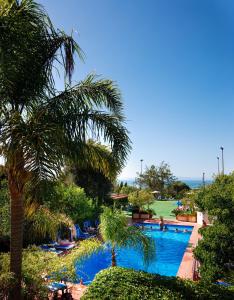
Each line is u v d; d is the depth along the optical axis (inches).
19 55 278.8
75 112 315.9
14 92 314.7
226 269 456.8
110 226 505.0
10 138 266.2
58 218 422.9
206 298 321.7
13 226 307.4
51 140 265.6
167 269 755.4
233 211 504.7
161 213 1689.2
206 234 478.0
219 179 723.4
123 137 334.3
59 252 701.9
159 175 2736.2
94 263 757.9
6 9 264.2
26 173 281.3
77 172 1119.6
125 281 338.6
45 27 315.0
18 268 307.3
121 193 1923.0
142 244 516.1
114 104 337.7
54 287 424.2
